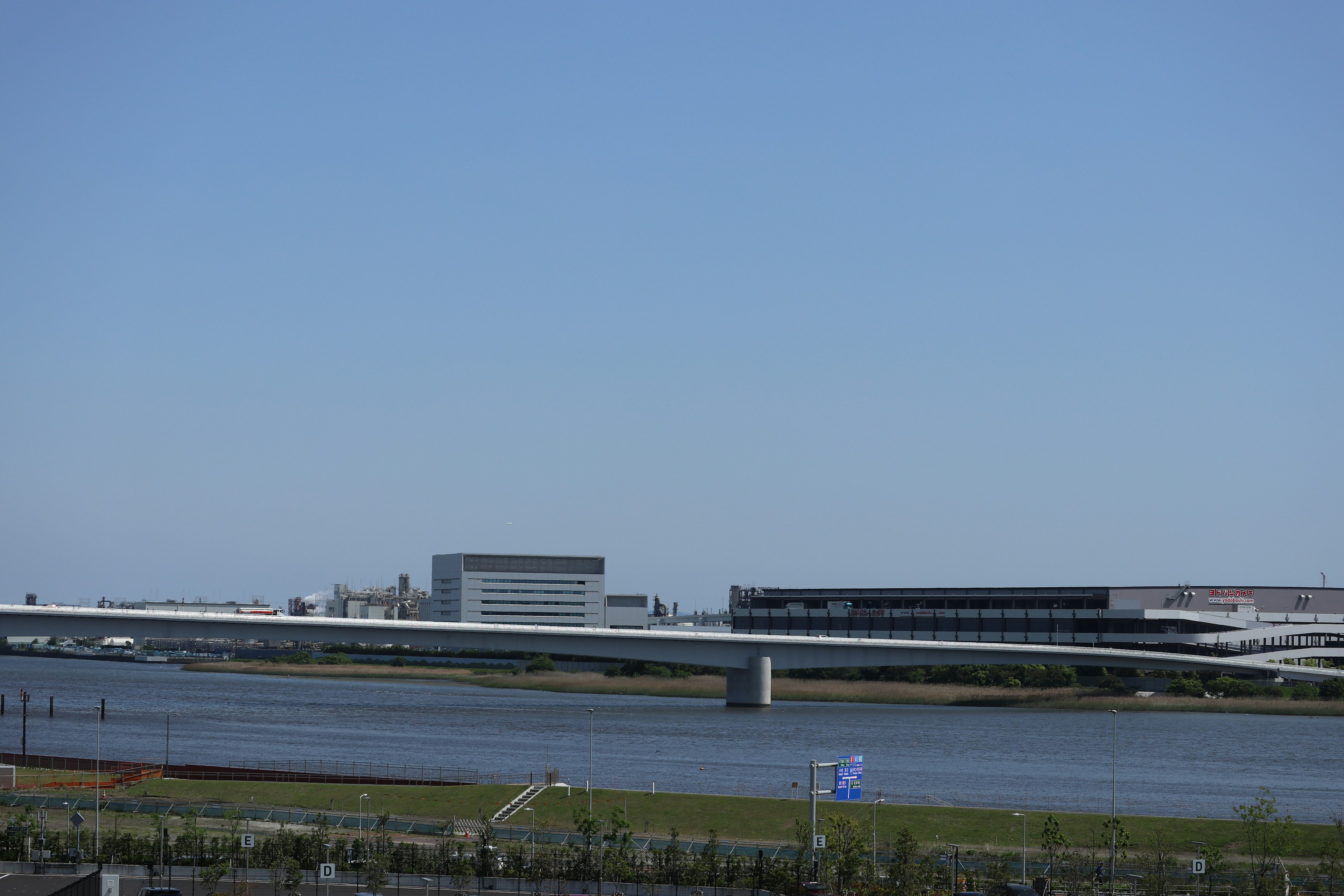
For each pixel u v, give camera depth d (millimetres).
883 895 91625
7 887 75375
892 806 126500
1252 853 105750
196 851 101000
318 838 101062
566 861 99750
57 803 126812
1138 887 97375
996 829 119750
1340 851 106062
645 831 119625
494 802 131000
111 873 95375
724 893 92062
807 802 127438
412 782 141625
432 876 96812
